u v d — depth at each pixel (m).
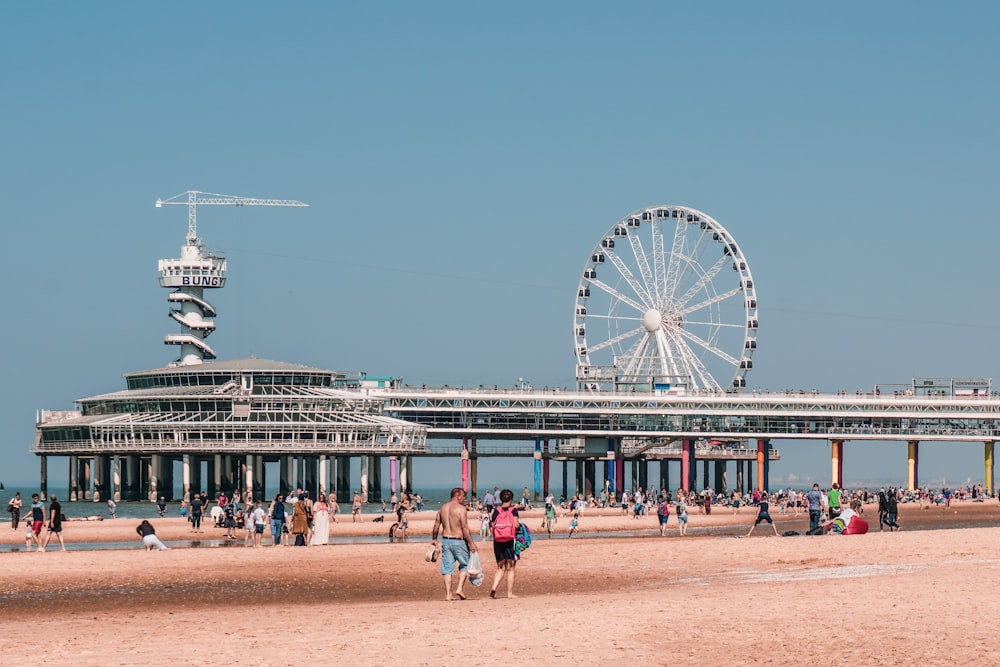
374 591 49.22
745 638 31.70
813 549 63.28
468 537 40.72
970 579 43.81
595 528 103.31
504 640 31.39
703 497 152.62
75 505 187.62
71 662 29.25
